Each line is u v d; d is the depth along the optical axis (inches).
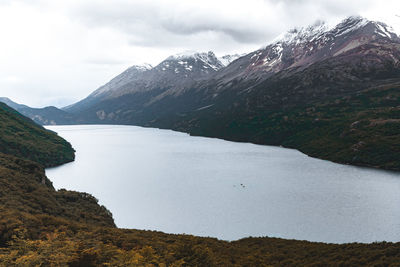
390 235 2965.1
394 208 3796.8
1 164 3582.7
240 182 5344.5
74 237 1497.3
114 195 4576.8
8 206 2063.2
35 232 1477.6
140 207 3964.1
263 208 3870.6
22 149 7111.2
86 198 3393.2
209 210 3809.1
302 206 3919.8
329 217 3494.1
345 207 3858.3
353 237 2935.5
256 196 4436.5
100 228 1860.2
